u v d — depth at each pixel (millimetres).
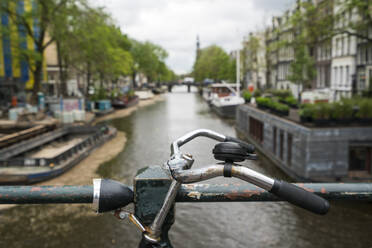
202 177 992
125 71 58125
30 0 31844
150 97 92125
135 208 1100
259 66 67812
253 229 11945
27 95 45062
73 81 60625
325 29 20031
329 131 15641
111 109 52469
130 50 91062
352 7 18828
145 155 22812
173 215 1136
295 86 50281
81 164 20797
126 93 76938
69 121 35094
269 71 64500
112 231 11922
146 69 97750
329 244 10820
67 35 31641
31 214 13086
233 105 46875
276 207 13508
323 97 33125
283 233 11641
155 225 1072
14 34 33875
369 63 33375
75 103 38531
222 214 13078
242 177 960
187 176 997
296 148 17016
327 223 12008
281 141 20375
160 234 1106
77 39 32031
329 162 15812
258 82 77312
